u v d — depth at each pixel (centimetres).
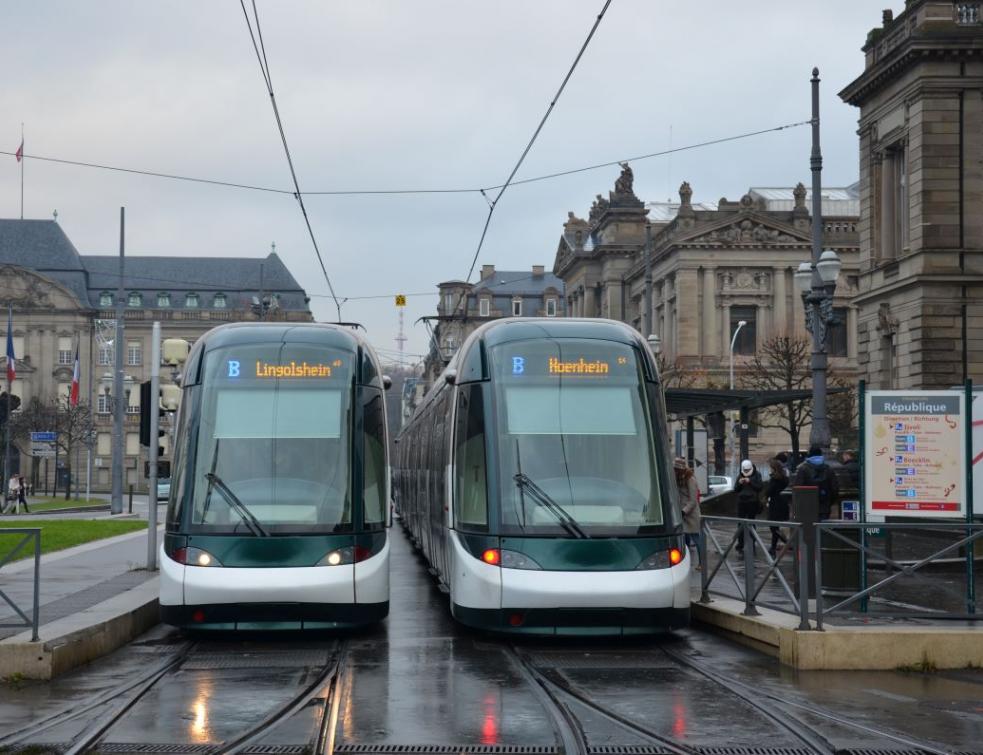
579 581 1491
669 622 1512
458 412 1673
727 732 1005
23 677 1270
